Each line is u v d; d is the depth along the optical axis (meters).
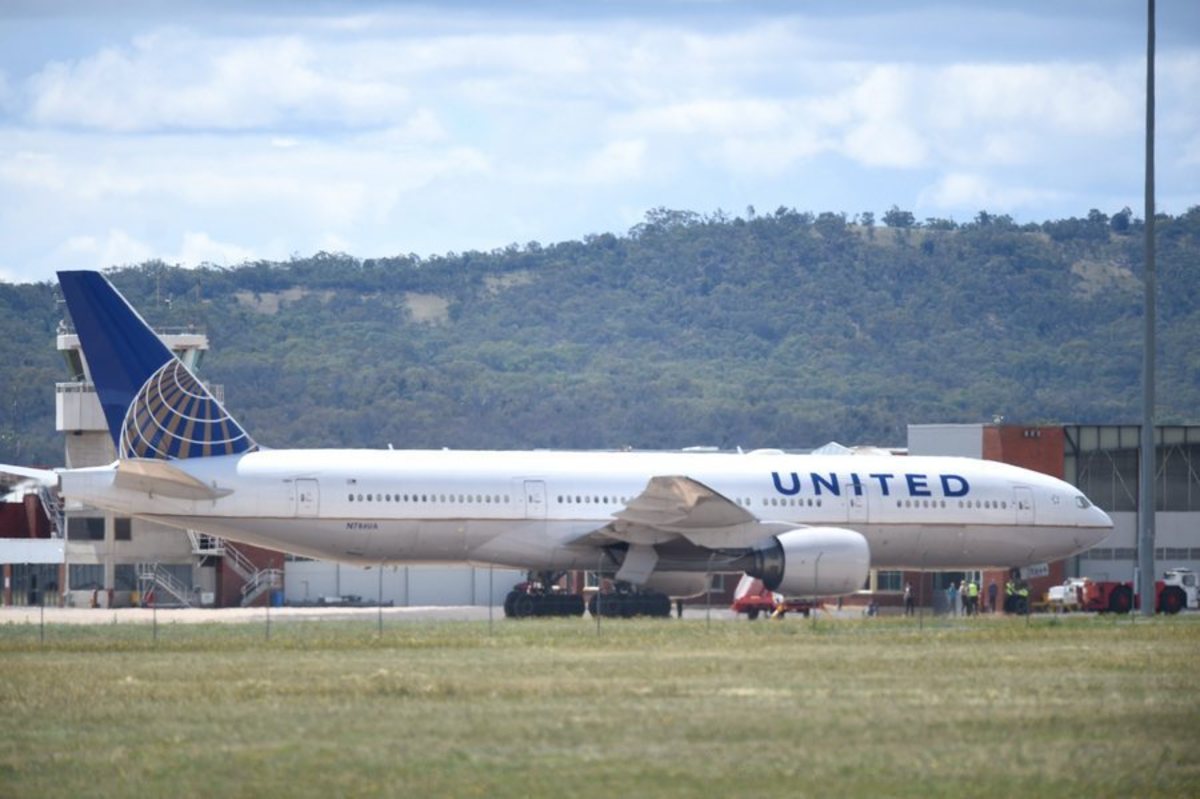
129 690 112.94
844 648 144.38
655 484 184.50
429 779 82.56
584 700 107.38
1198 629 169.75
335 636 158.00
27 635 160.62
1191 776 84.06
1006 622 181.62
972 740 92.50
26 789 81.50
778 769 84.50
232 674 122.50
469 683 115.75
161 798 79.44
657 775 83.19
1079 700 108.00
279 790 80.75
